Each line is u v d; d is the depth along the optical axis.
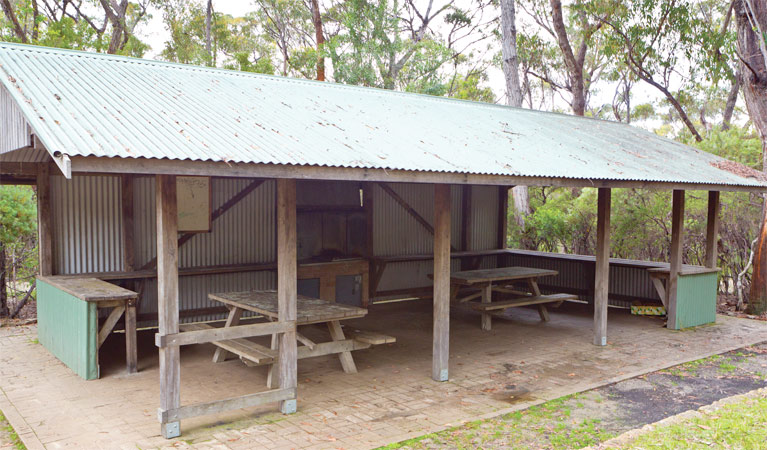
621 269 10.14
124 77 6.07
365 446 4.14
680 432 4.28
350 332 6.32
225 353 6.51
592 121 11.02
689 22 13.29
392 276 10.24
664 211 11.30
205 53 19.42
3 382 5.62
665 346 7.50
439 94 17.58
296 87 7.75
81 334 5.76
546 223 13.22
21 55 5.87
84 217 7.36
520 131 8.24
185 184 7.98
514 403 5.18
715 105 26.02
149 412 4.81
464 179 5.19
